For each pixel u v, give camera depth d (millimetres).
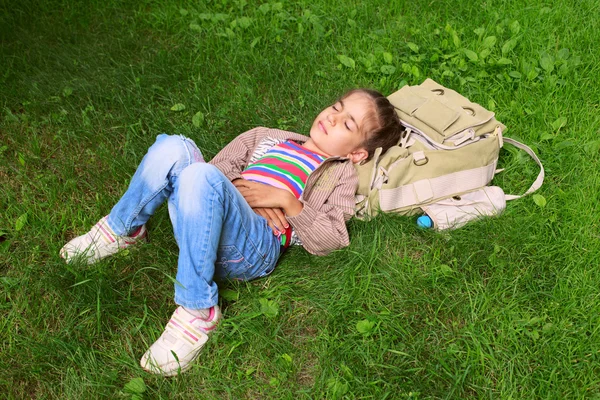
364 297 2600
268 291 2607
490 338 2441
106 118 3621
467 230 2904
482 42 4160
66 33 4352
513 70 3980
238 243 2434
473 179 3008
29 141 3438
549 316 2531
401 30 4387
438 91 3355
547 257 2750
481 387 2256
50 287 2562
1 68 3967
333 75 3961
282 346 2404
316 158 2910
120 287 2623
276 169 2795
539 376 2314
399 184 2938
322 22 4414
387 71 3924
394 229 2873
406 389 2264
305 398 2248
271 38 4297
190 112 3695
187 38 4359
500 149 3402
